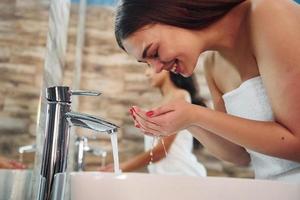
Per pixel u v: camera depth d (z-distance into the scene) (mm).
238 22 900
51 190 702
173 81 1821
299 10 801
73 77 2156
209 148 1119
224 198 571
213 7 875
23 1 782
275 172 912
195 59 906
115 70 2561
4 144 720
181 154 1637
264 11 799
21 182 812
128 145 2469
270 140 757
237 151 1083
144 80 2559
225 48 944
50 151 712
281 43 752
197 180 568
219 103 1130
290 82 733
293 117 738
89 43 2566
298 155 774
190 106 804
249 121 786
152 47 864
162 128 804
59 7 1290
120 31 891
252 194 581
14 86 757
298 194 608
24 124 816
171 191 559
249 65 924
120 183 551
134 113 831
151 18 854
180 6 857
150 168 1707
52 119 721
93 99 2498
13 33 742
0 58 689
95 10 2602
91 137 2055
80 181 564
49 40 1000
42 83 897
